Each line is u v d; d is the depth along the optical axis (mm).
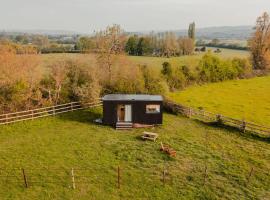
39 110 42250
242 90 69938
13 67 41000
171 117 43781
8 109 40906
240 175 27625
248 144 34656
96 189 24906
